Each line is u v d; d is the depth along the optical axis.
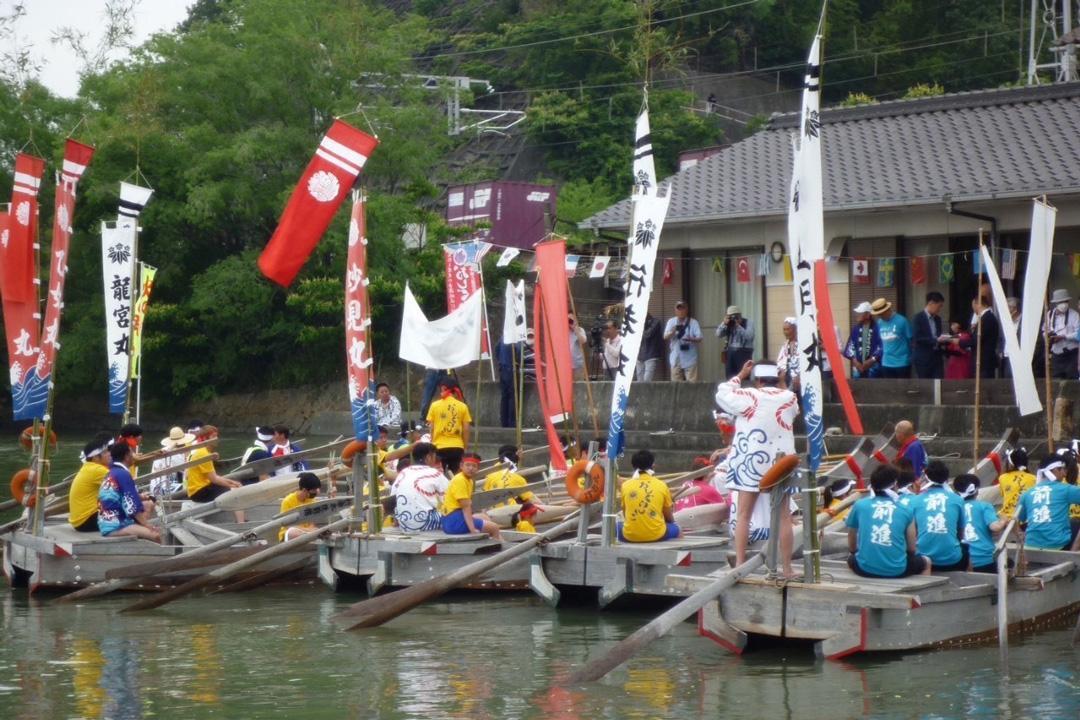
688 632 12.38
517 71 50.03
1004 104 25.61
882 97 47.31
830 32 49.44
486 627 12.74
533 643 11.98
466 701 9.91
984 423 20.31
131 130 36.75
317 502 15.97
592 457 14.22
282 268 14.27
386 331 37.06
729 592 11.27
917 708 9.48
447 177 46.88
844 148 25.91
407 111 37.94
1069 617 12.61
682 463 23.52
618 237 27.34
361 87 39.25
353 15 39.00
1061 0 42.72
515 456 16.72
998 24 47.53
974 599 11.42
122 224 18.61
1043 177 22.20
